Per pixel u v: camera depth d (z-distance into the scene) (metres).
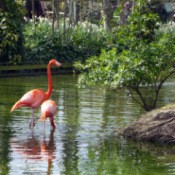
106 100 19.45
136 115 16.88
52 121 15.20
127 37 16.64
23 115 16.77
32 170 11.78
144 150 13.45
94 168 12.02
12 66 27.25
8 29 27.72
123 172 11.80
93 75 16.00
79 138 14.27
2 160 12.41
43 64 28.36
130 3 31.30
